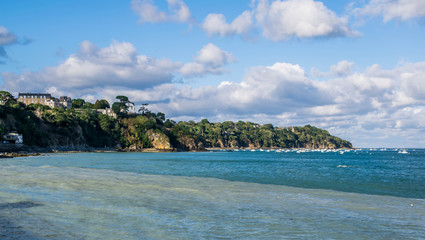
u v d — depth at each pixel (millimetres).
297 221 17422
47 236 13258
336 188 34062
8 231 13781
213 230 15133
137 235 13914
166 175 45625
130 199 23125
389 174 56000
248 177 46688
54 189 27281
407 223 17406
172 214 18391
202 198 24438
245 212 19531
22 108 179625
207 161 108750
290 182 39844
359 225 16828
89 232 14109
